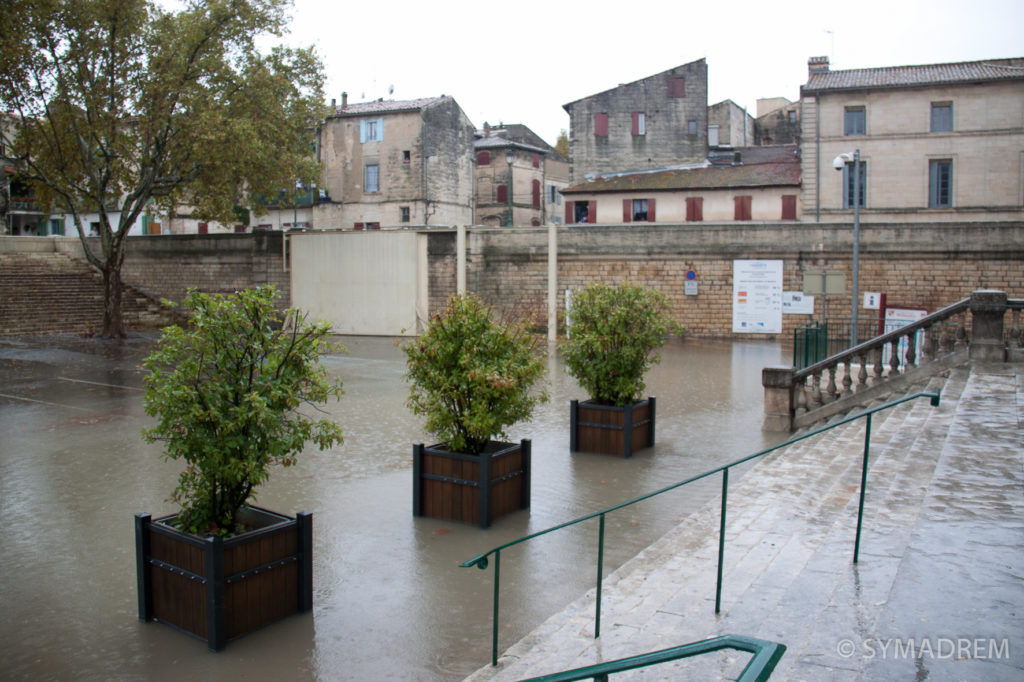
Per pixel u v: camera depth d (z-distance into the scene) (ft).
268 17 94.89
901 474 27.86
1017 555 19.07
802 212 119.85
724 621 17.61
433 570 25.81
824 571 19.20
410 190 156.46
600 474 37.88
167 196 107.24
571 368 43.21
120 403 57.67
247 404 21.53
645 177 135.33
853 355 46.03
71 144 98.07
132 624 21.93
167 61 91.09
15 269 122.01
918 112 115.65
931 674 13.56
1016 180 112.78
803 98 119.55
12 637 21.17
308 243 116.26
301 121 106.32
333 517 31.40
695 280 100.73
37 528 30.25
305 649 20.42
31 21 84.28
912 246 91.20
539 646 18.53
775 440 44.88
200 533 21.31
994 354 46.57
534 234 107.76
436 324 31.63
